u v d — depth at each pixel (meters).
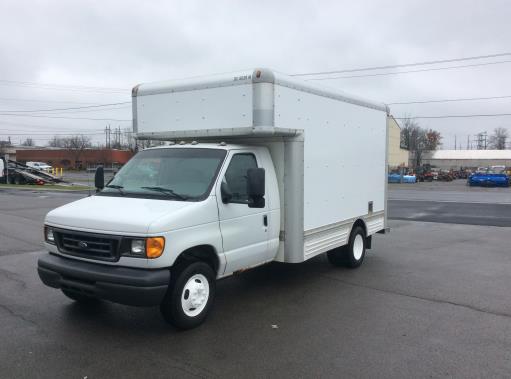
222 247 5.65
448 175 66.50
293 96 6.48
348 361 4.55
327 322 5.68
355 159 8.44
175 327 5.32
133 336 5.13
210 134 6.36
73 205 5.67
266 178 6.45
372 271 8.45
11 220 15.10
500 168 48.66
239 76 6.07
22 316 5.74
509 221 16.45
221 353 4.71
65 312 5.90
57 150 84.50
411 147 99.56
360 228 8.78
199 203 5.36
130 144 82.31
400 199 27.48
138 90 7.05
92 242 5.07
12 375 4.16
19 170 42.06
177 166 5.99
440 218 17.38
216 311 6.06
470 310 6.21
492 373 4.33
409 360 4.59
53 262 5.31
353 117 8.30
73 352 4.68
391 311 6.13
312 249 7.11
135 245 4.83
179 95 6.62
